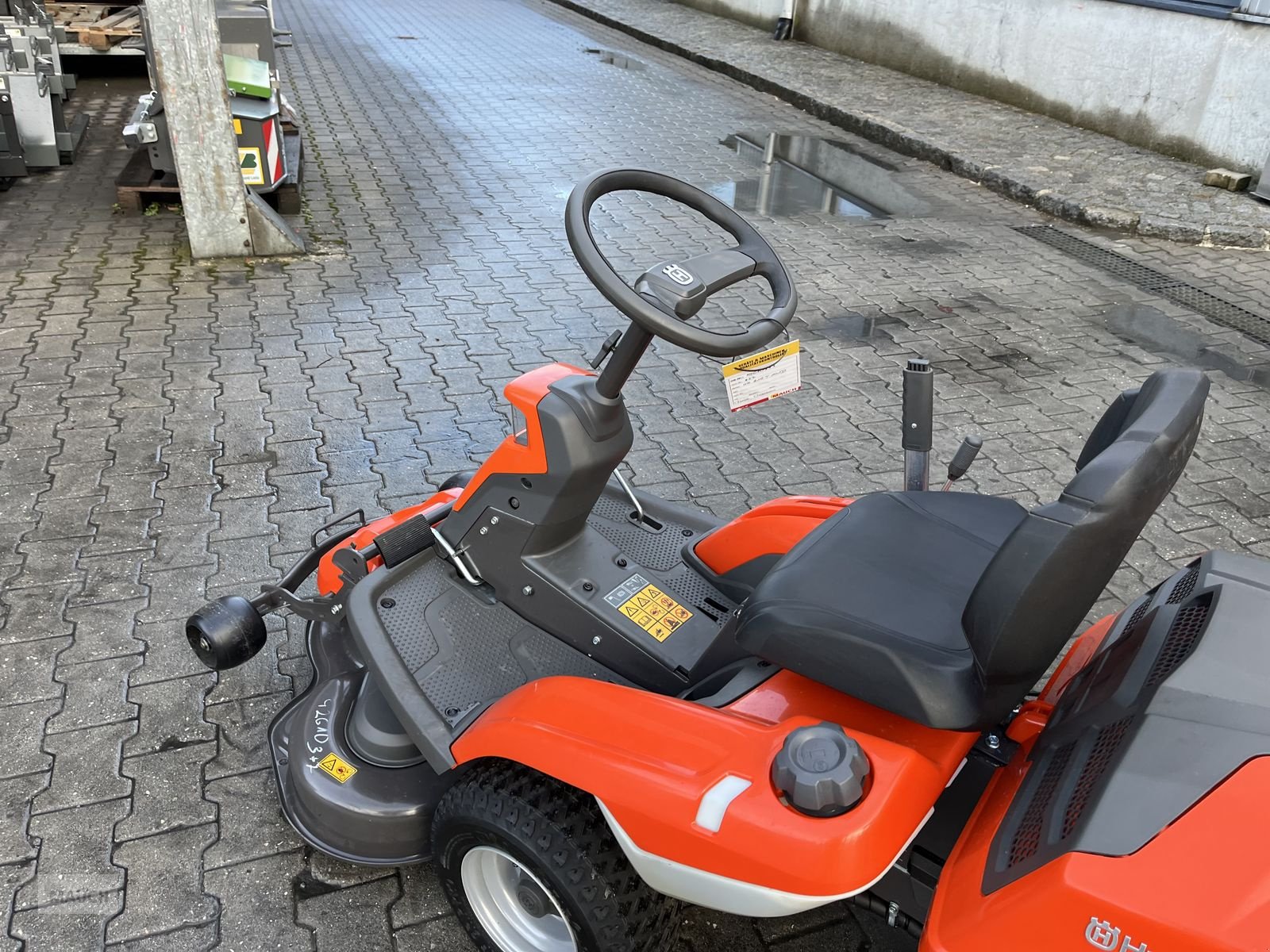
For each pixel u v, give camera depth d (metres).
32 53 7.41
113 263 6.05
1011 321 5.86
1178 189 8.11
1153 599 1.97
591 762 1.82
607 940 1.90
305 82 11.36
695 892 1.74
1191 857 1.36
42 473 3.95
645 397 4.82
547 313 5.69
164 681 2.99
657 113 10.62
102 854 2.46
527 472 2.39
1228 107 8.30
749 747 1.77
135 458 4.09
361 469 4.10
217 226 6.09
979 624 1.68
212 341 5.13
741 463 4.30
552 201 7.66
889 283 6.36
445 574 2.59
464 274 6.20
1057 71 9.86
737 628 2.05
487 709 2.13
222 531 3.67
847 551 2.11
